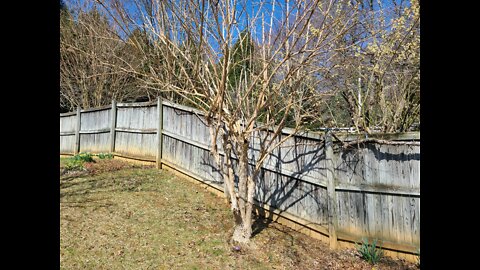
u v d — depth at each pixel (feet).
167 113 23.86
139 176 21.70
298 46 13.52
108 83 41.11
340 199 13.51
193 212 16.25
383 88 17.12
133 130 26.17
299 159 15.01
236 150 14.55
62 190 18.17
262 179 16.84
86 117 30.83
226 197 18.06
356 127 16.43
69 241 12.19
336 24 12.31
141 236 13.21
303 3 11.67
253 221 15.88
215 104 12.57
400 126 16.65
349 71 16.57
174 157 22.89
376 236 12.64
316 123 17.99
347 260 12.27
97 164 24.45
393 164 12.37
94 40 26.81
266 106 13.04
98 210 15.48
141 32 12.58
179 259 11.76
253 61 14.02
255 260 12.12
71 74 42.63
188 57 12.82
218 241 13.32
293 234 14.56
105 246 12.14
